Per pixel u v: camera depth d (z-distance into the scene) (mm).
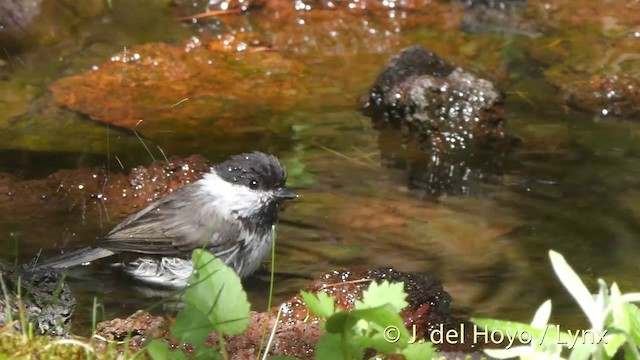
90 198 11367
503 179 12188
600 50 16062
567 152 12852
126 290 9828
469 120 13336
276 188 10898
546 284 9641
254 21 16891
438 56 14508
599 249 10359
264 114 13734
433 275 9781
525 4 17938
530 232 10758
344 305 8656
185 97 14062
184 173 11914
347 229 10836
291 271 9969
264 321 7973
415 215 11188
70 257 9844
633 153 12812
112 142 12688
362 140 13172
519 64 15539
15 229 10570
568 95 14430
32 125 13023
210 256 6762
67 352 6695
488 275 9812
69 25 16094
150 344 6516
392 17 17312
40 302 7828
